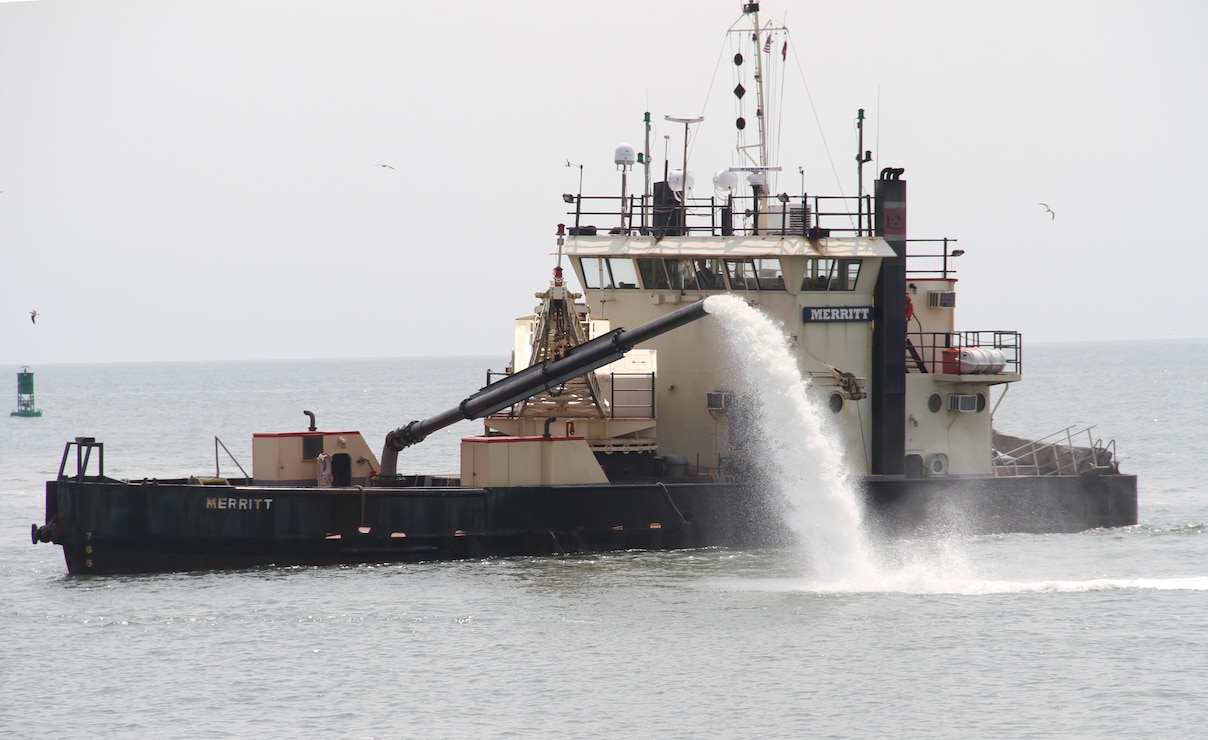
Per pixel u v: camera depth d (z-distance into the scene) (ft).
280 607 450.30
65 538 499.10
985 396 599.98
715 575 495.41
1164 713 356.38
